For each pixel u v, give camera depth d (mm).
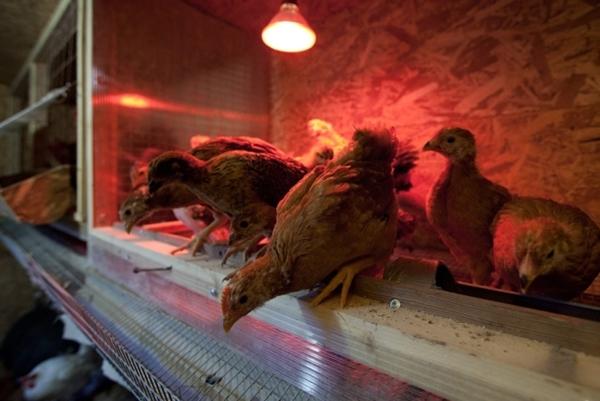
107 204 1525
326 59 1860
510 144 1303
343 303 593
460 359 438
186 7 1762
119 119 1548
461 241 951
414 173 1467
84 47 1505
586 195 1152
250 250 816
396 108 1598
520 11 1266
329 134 1374
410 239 1277
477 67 1369
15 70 3264
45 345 1472
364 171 643
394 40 1592
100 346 946
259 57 2111
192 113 1809
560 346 424
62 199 1881
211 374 698
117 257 1267
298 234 567
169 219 1562
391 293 591
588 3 1134
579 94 1160
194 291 891
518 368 395
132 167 1443
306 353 632
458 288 604
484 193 886
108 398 1125
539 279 641
